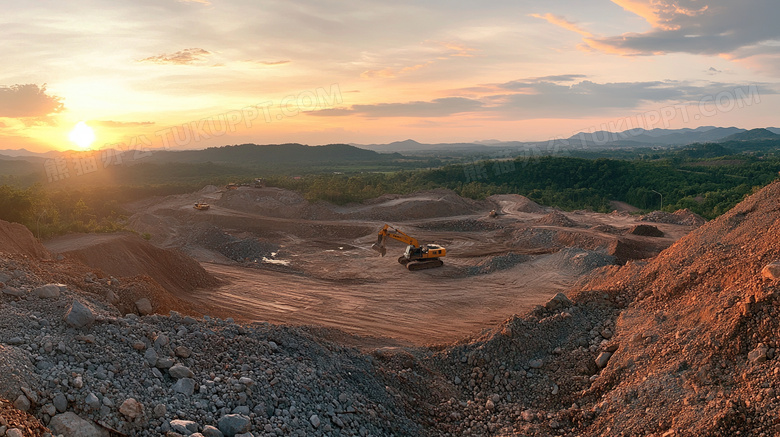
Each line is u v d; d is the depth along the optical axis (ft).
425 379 42.63
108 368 28.37
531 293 89.10
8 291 34.06
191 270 92.58
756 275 40.14
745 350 33.27
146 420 25.57
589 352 43.39
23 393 23.56
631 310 48.67
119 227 109.19
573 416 36.24
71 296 37.09
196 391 30.01
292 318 76.02
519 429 36.04
